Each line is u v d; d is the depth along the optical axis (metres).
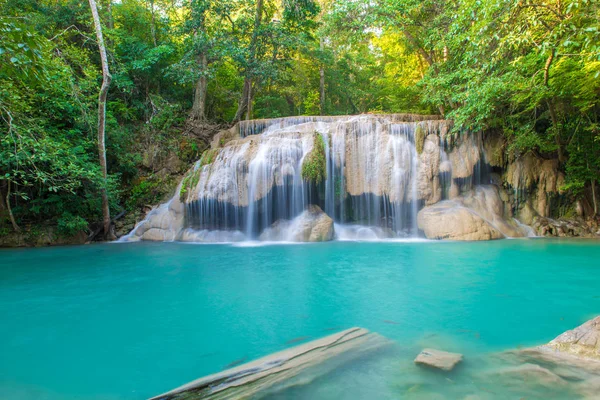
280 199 12.98
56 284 6.31
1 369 3.07
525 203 13.70
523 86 11.38
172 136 17.67
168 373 2.96
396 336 3.68
